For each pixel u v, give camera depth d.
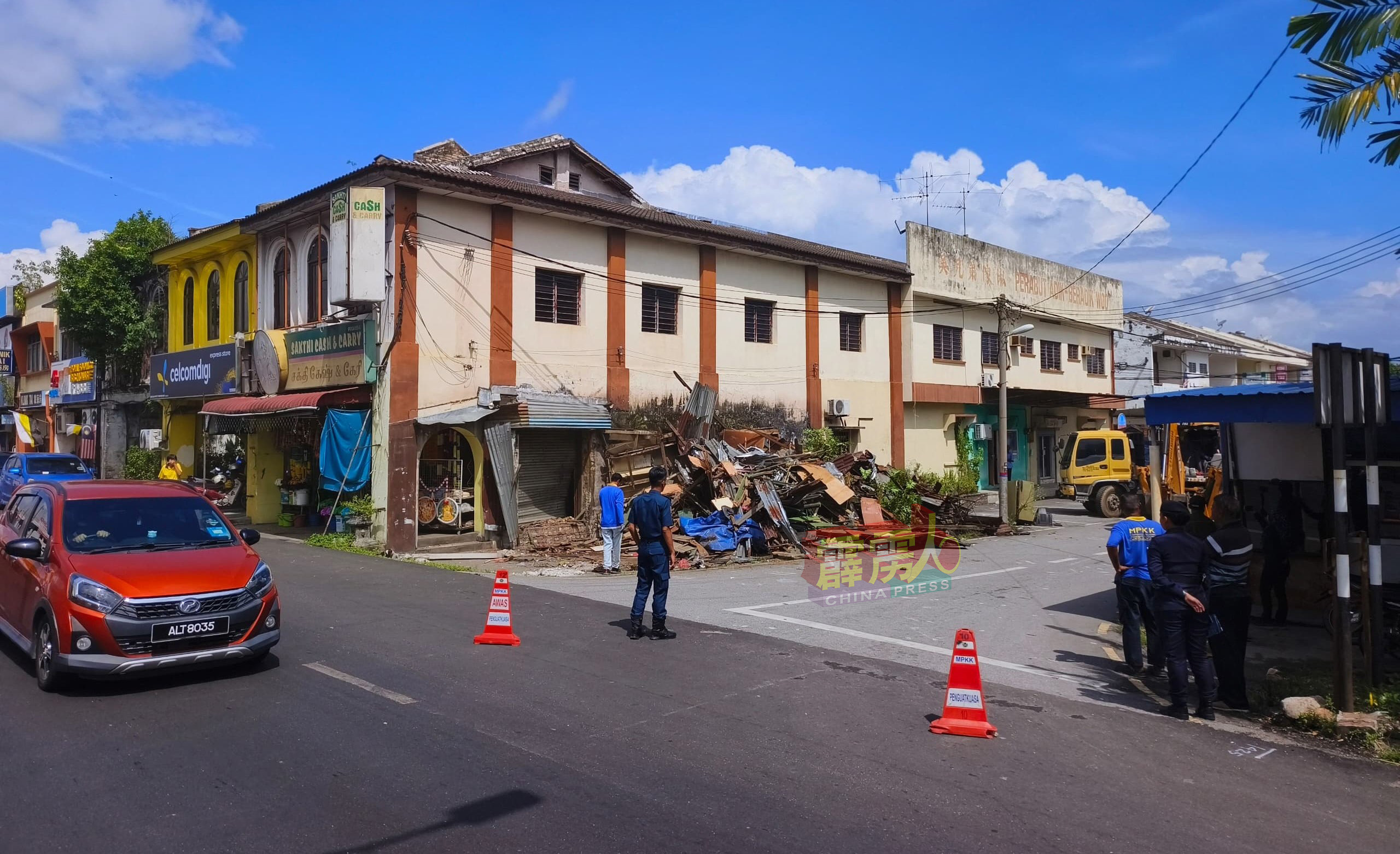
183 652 6.89
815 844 4.57
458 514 17.34
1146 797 5.42
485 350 17.91
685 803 5.05
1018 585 14.27
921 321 28.64
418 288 16.88
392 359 16.53
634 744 6.01
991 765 5.88
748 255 23.33
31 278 38.50
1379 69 7.15
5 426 38.06
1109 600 13.06
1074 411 36.88
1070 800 5.30
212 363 21.89
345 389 17.61
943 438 29.80
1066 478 30.05
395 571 14.05
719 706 6.98
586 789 5.20
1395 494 10.65
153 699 6.75
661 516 9.45
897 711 7.06
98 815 4.71
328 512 18.69
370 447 17.06
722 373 22.69
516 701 6.90
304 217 19.25
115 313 26.80
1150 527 8.90
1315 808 5.34
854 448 26.45
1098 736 6.64
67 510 7.66
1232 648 7.50
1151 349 39.09
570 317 19.58
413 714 6.49
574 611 10.96
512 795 5.07
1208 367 41.06
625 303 20.41
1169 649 7.30
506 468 17.22
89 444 30.11
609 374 20.02
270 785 5.15
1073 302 35.78
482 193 17.36
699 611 11.30
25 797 4.93
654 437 19.67
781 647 9.26
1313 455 11.87
